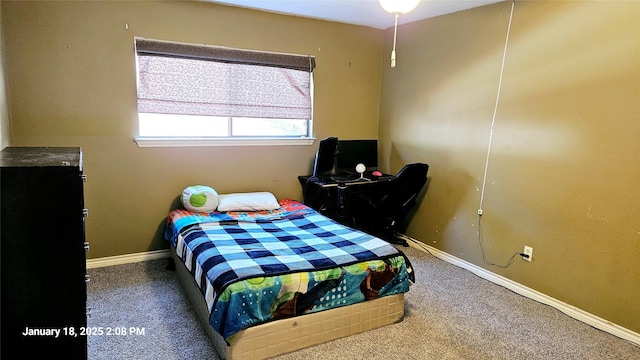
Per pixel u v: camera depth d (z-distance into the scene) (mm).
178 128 3598
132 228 3463
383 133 4570
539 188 2941
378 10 3635
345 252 2557
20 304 1641
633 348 2377
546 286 2928
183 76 3471
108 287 2977
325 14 3828
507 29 3094
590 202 2631
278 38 3850
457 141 3611
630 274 2449
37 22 2883
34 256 1626
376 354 2236
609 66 2479
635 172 2396
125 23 3180
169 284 3053
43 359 1712
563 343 2410
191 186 3576
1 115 2555
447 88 3682
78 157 1860
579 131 2666
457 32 3535
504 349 2328
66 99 3061
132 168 3385
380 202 3881
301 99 4090
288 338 2195
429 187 3971
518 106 3057
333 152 3965
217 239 2750
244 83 3756
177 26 3381
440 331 2506
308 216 3506
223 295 2018
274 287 2117
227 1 3445
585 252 2674
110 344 2256
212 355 2193
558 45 2752
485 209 3379
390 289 2510
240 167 3871
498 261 3283
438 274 3459
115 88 3219
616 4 2424
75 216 1653
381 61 4504
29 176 1569
